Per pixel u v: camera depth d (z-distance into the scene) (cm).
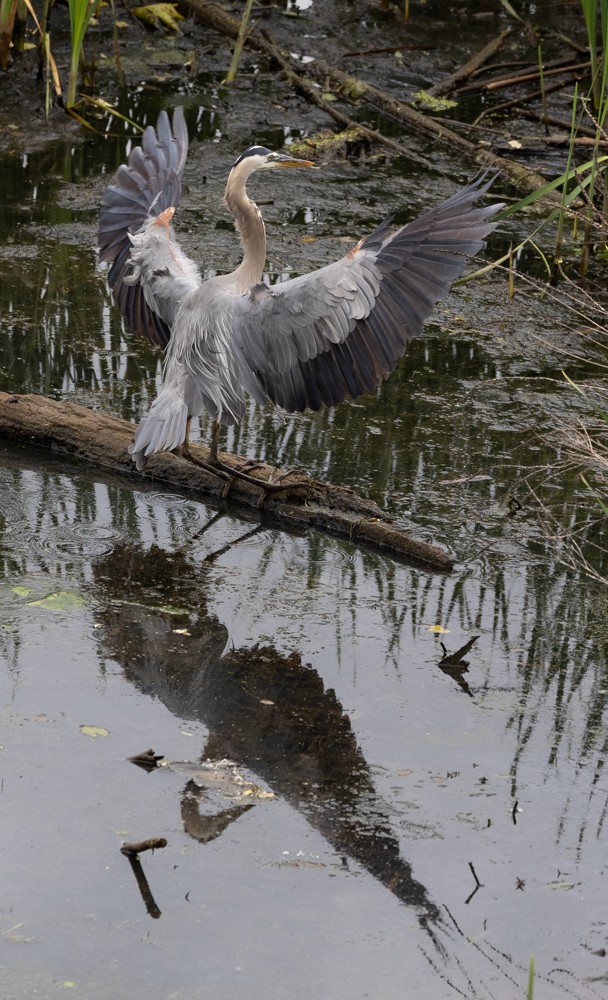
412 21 2620
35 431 1201
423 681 888
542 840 734
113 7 2158
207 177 1914
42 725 809
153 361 1380
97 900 666
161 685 865
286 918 662
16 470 1167
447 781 781
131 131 2067
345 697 864
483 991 620
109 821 727
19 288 1527
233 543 1074
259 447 1220
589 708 866
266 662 898
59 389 1294
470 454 1234
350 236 1748
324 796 762
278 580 1016
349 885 689
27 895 666
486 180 1988
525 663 916
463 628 957
